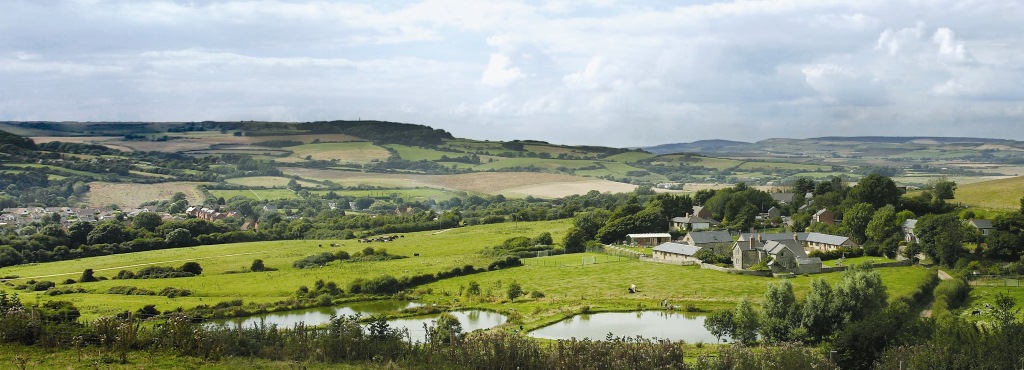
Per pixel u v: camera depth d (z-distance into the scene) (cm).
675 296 12244
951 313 9612
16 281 14575
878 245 16225
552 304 11850
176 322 5984
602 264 16375
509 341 6250
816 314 8450
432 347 6184
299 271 16075
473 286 13250
